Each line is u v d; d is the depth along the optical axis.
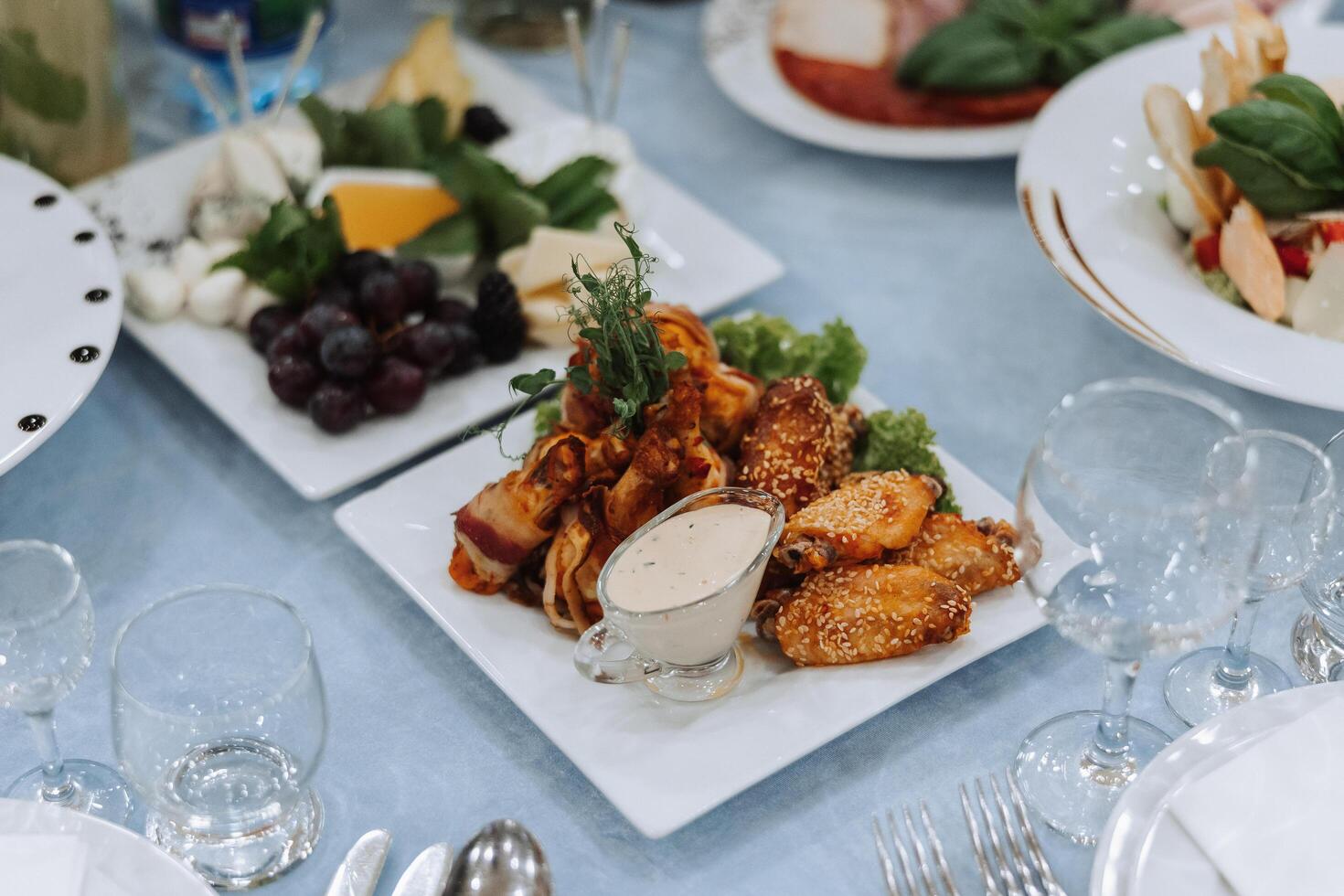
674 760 0.99
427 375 1.33
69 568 0.91
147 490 1.32
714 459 1.11
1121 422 1.04
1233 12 1.68
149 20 1.97
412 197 1.55
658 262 1.51
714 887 0.97
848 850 0.98
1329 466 0.95
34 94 1.54
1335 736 0.91
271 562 1.24
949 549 1.10
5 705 0.91
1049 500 0.88
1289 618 1.16
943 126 1.66
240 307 1.43
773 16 1.83
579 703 1.04
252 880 0.96
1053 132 1.46
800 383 1.18
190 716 0.93
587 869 0.98
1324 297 1.25
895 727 1.07
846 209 1.68
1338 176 1.29
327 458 1.29
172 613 0.94
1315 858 0.85
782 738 1.01
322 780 1.04
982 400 1.40
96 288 1.27
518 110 1.75
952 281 1.56
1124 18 1.68
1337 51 1.53
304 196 1.56
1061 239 1.34
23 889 0.83
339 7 2.03
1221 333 1.23
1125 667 0.95
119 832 0.88
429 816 1.02
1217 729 0.94
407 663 1.14
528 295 1.42
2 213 1.34
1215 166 1.33
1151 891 0.85
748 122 1.83
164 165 1.62
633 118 1.83
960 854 0.97
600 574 1.03
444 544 1.18
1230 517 0.87
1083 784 1.00
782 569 1.11
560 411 1.22
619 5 2.03
